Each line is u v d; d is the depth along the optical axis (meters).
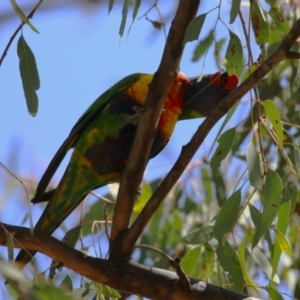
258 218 6.61
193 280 6.29
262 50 6.30
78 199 7.77
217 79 7.73
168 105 7.75
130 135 7.68
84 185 7.81
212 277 8.11
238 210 6.56
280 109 9.64
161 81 5.96
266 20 6.30
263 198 6.43
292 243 9.43
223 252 6.66
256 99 6.46
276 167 8.95
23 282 3.55
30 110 6.05
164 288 6.18
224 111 5.93
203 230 6.85
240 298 6.21
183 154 6.11
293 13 9.12
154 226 9.68
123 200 6.33
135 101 7.71
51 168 7.59
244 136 9.26
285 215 6.66
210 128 6.01
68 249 6.14
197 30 5.81
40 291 3.65
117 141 7.70
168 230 9.67
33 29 5.71
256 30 6.32
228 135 6.45
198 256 7.13
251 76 5.88
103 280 6.21
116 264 6.23
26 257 6.22
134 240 6.31
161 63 5.95
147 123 6.11
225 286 7.09
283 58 5.83
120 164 7.82
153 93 6.02
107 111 7.72
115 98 7.75
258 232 6.34
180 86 7.78
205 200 9.82
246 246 7.81
